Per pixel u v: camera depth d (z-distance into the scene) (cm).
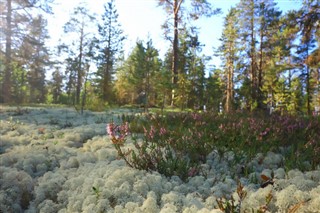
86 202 283
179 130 468
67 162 436
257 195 255
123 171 332
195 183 326
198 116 639
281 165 374
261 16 2997
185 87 1867
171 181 331
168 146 398
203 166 373
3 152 543
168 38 2156
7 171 409
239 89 3522
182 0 2058
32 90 3672
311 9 1173
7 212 316
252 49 3219
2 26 2048
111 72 3525
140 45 2791
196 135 444
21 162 447
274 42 2889
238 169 369
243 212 233
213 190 293
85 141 606
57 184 347
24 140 604
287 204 229
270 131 507
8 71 2205
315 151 378
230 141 440
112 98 3172
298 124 572
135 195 287
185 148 411
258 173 344
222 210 215
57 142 569
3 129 734
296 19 1209
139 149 378
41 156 464
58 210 304
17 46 2166
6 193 344
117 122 772
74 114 1032
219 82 3788
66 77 5078
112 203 284
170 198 270
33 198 352
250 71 3559
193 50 2902
